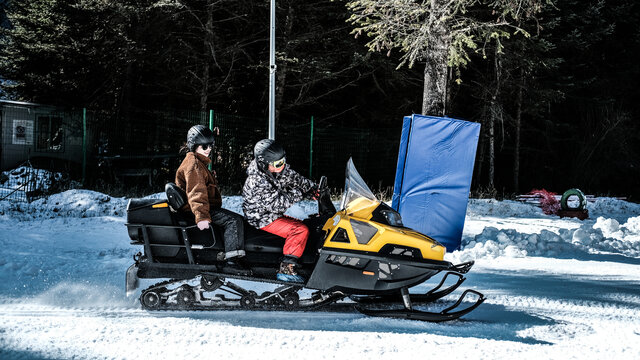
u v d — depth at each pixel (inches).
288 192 218.7
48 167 766.5
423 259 209.9
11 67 873.5
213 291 235.9
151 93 925.2
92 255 322.0
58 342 173.2
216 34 916.6
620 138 1236.5
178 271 212.5
